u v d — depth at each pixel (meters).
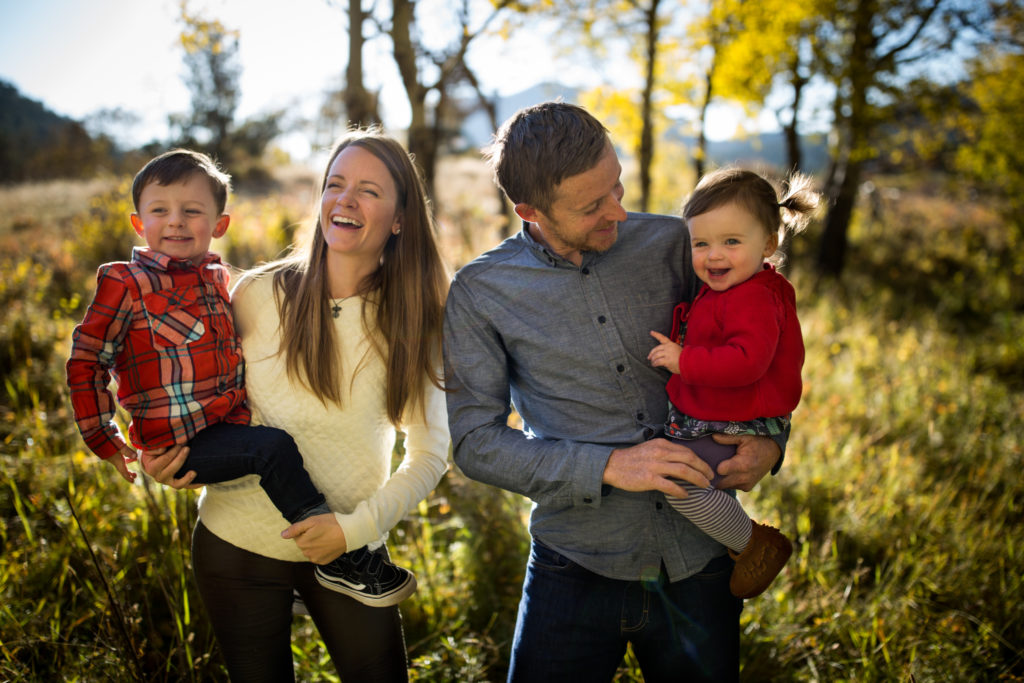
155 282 1.78
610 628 1.83
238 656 1.87
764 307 1.74
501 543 3.13
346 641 1.86
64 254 8.88
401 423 2.01
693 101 12.99
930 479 4.04
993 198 13.66
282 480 1.73
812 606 2.87
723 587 1.86
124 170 24.61
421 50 6.85
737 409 1.76
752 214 1.75
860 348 7.27
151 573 2.65
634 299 1.88
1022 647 2.74
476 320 1.88
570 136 1.66
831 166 13.23
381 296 1.93
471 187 20.75
